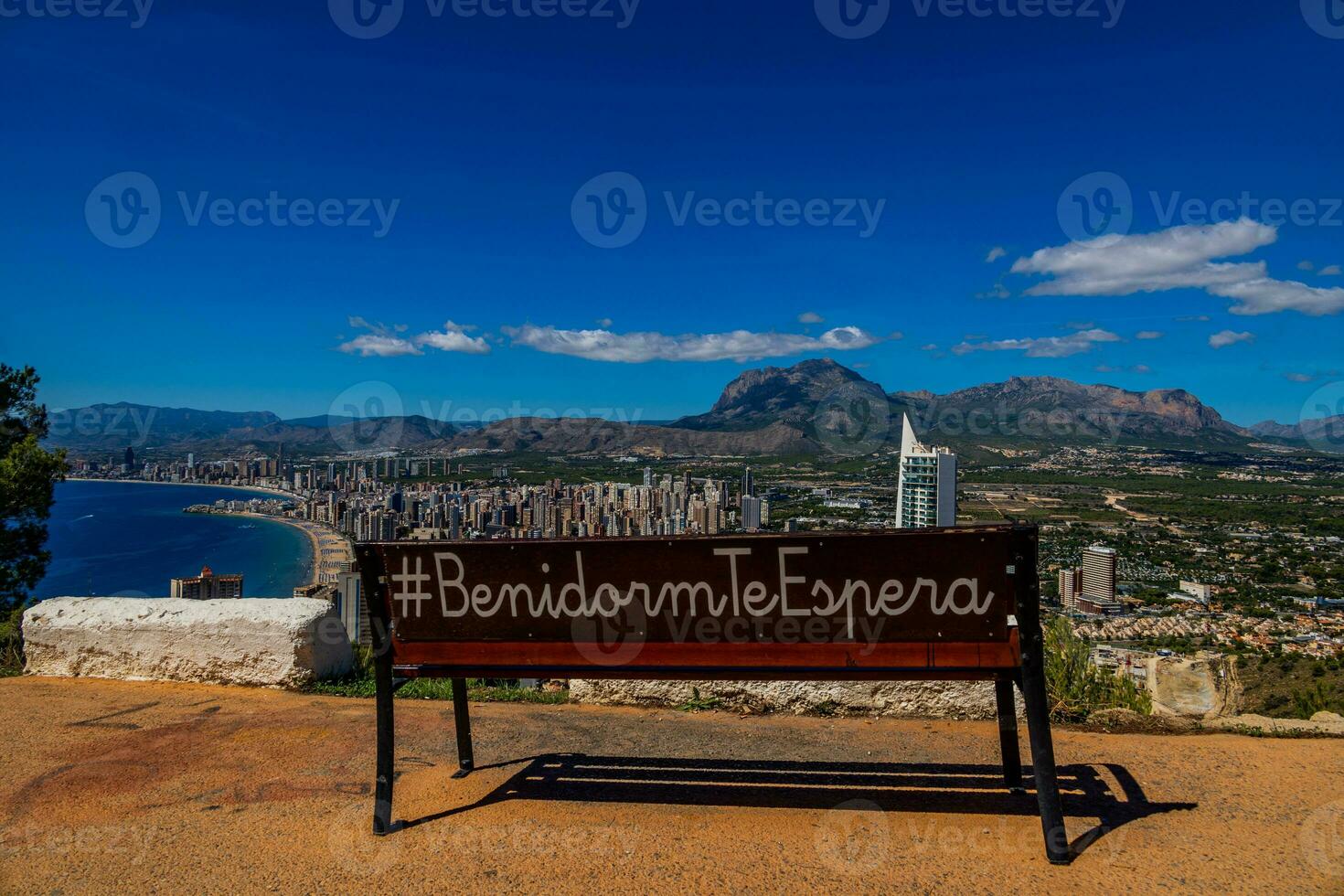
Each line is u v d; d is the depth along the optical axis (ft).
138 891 8.30
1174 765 10.97
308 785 11.09
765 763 11.59
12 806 10.52
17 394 37.42
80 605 18.29
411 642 9.78
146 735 13.38
